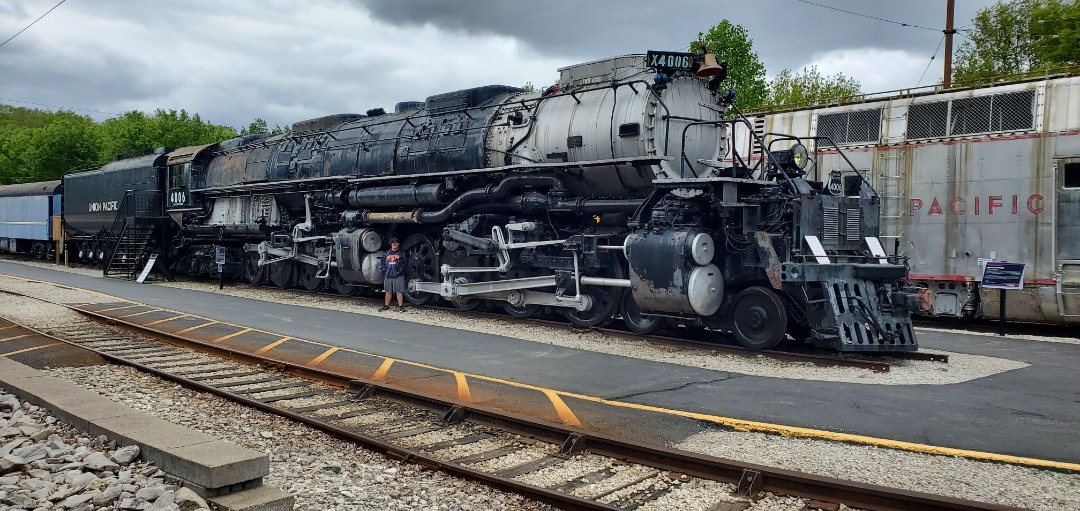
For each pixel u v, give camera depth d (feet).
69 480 18.45
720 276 40.04
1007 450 22.34
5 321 48.16
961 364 36.88
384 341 42.34
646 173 42.34
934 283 55.36
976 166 53.11
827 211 39.40
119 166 98.17
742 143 65.72
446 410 26.76
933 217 55.21
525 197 47.78
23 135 221.05
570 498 18.19
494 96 55.26
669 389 30.53
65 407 24.26
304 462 21.62
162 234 88.38
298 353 38.91
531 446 23.16
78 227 107.96
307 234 67.15
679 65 42.75
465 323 49.21
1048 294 49.52
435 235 56.85
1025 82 51.67
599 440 22.30
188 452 18.80
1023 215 50.80
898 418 25.98
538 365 35.47
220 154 82.43
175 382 32.68
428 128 55.98
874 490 17.85
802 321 38.88
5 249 136.26
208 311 55.72
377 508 18.22
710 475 20.07
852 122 59.93
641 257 40.60
